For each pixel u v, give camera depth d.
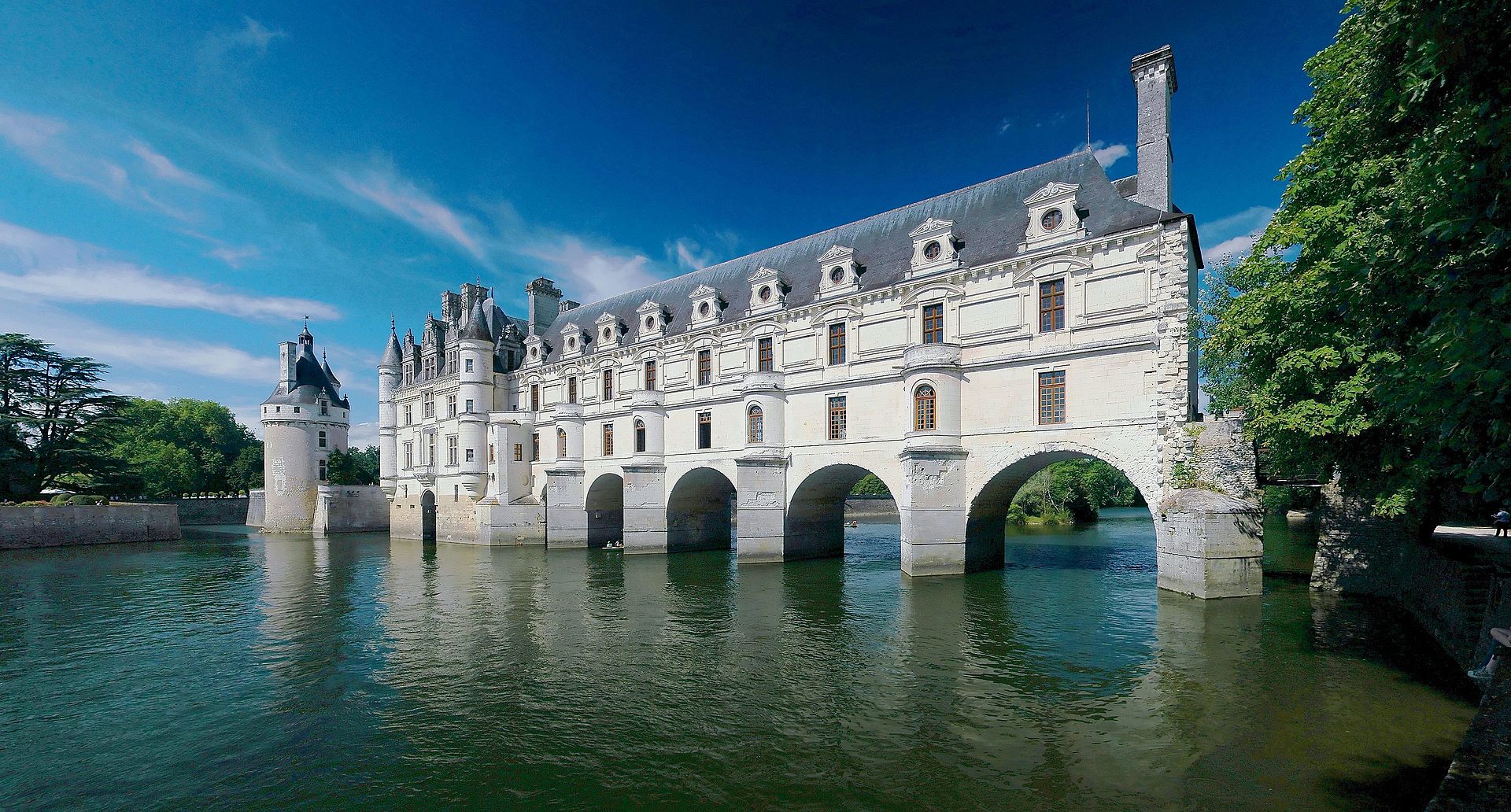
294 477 75.06
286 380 76.44
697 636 22.97
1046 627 22.66
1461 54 8.08
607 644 22.09
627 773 12.80
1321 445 19.45
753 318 41.19
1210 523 23.95
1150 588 29.56
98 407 71.44
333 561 47.12
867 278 37.69
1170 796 11.23
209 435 104.75
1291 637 19.77
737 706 16.23
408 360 71.06
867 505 98.00
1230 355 27.92
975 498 32.00
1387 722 13.75
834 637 22.28
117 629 26.11
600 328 52.69
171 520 67.81
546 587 33.72
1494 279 7.43
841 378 36.91
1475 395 7.53
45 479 67.19
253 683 18.88
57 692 18.36
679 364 45.97
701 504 48.97
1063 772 12.29
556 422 53.50
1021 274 30.66
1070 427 28.95
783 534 39.59
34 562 48.78
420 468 63.41
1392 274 9.65
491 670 19.52
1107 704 15.52
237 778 13.06
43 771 13.52
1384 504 16.84
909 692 16.86
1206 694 15.73
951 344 32.38
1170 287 26.44
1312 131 21.05
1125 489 88.50
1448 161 8.30
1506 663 9.08
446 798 12.05
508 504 56.12
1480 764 6.32
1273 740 13.17
